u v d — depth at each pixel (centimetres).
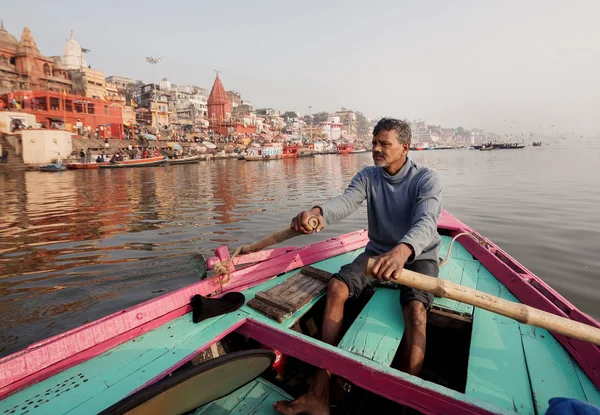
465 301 189
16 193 1919
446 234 530
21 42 4728
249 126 8219
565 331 182
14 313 555
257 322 248
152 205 1543
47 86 4941
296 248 388
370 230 314
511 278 328
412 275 197
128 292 627
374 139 282
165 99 7531
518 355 229
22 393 190
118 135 4984
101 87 5641
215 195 1872
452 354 300
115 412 129
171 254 826
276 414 217
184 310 273
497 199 1523
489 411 161
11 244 920
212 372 162
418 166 290
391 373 187
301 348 221
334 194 1922
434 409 175
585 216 1156
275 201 1664
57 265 757
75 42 5878
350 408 239
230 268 304
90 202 1623
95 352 222
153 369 209
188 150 5769
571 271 696
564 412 155
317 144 8444
